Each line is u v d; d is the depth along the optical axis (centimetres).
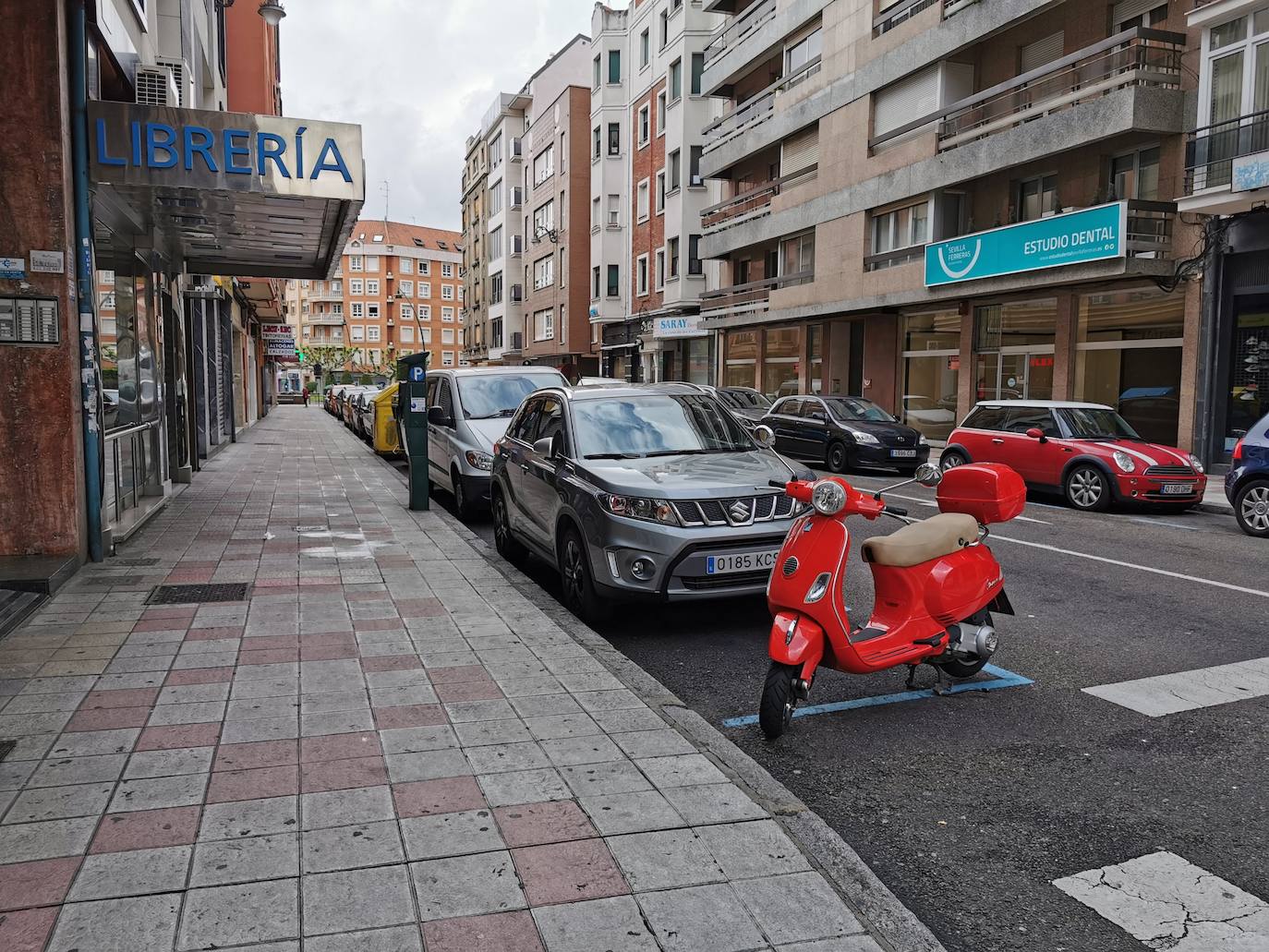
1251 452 1070
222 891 286
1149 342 1823
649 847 318
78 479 745
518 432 865
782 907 285
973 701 505
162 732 410
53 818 330
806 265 2872
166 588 687
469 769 378
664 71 3831
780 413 2114
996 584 520
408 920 273
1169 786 399
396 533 963
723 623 664
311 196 872
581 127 4984
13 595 636
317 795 352
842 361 2884
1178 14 1733
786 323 3056
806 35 2812
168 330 1364
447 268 12338
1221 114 1593
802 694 438
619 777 371
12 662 507
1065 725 469
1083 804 383
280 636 565
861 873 311
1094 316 1955
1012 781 405
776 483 459
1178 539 1035
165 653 527
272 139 851
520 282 6272
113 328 921
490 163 6706
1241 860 337
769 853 316
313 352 11575
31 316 715
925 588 485
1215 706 492
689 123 3647
